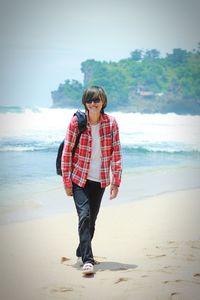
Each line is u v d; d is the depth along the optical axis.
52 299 4.17
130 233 6.45
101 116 4.95
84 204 4.82
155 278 4.62
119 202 8.51
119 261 5.17
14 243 6.03
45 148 13.02
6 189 9.42
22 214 7.70
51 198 8.87
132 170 11.51
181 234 6.46
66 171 4.88
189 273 4.78
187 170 11.59
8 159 11.91
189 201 8.73
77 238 6.29
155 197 8.98
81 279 4.62
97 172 4.94
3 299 4.18
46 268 5.00
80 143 4.86
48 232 6.61
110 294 4.25
